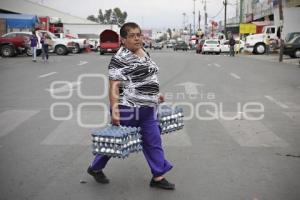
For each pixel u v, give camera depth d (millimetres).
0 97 12438
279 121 9250
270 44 42531
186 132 8180
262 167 6105
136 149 4961
